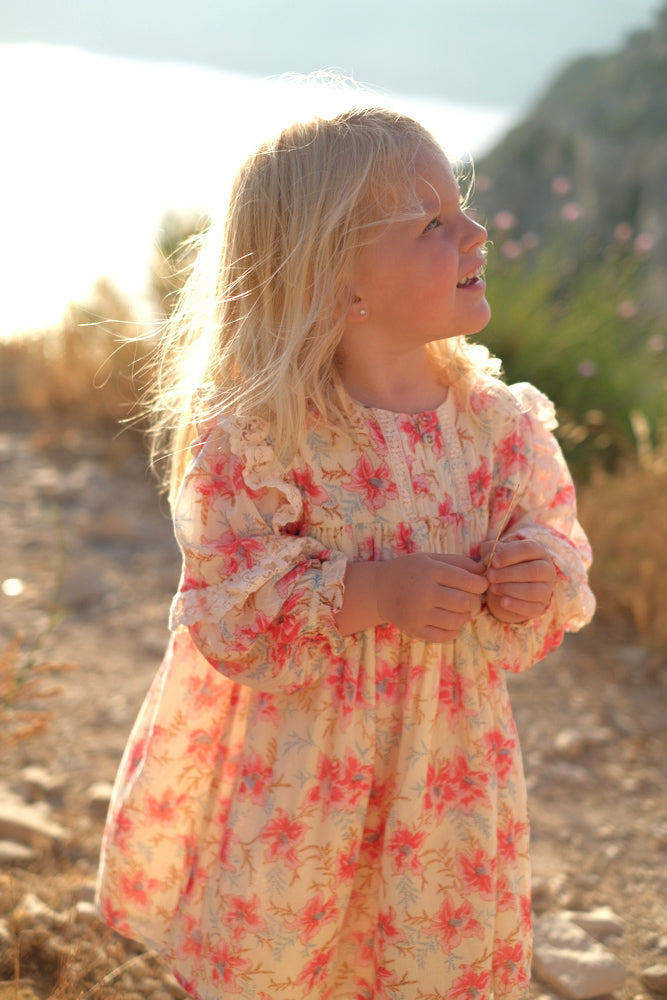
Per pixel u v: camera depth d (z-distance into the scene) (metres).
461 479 1.71
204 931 1.66
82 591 4.08
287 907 1.60
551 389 5.35
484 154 14.68
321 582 1.55
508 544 1.62
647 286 8.22
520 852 1.74
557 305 5.98
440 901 1.66
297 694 1.64
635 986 2.20
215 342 1.70
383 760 1.66
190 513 1.64
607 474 5.06
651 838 2.73
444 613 1.53
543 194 13.51
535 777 2.99
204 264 1.77
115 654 3.63
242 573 1.57
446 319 1.60
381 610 1.56
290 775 1.62
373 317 1.62
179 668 1.78
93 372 5.89
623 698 3.46
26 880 2.34
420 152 1.58
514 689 3.51
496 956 1.72
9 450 5.51
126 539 4.62
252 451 1.59
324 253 1.56
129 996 2.02
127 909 1.82
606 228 11.83
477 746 1.66
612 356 5.60
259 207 1.62
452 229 1.59
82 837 2.57
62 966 2.04
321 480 1.63
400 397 1.70
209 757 1.80
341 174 1.56
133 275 6.36
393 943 1.62
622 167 12.12
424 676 1.63
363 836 1.70
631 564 4.07
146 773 1.79
